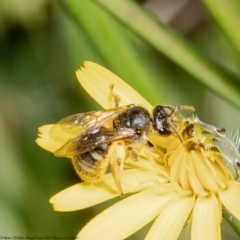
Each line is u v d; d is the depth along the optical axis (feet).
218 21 0.51
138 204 0.50
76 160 0.50
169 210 0.50
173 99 0.59
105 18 0.53
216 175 0.50
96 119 0.50
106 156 0.50
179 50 0.51
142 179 0.51
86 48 0.58
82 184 0.50
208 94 0.59
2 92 0.60
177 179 0.50
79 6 0.53
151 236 0.49
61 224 0.57
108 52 0.53
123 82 0.51
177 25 0.61
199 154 0.50
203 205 0.50
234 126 0.58
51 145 0.50
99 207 0.57
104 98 0.51
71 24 0.58
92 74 0.51
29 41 0.60
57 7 0.58
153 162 0.51
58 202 0.50
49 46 0.60
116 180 0.50
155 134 0.50
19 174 0.57
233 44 0.51
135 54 0.53
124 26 0.52
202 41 0.60
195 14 0.60
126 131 0.50
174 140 0.51
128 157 0.51
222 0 0.51
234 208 0.49
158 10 0.60
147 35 0.51
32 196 0.57
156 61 0.59
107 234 0.49
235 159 0.50
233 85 0.51
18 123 0.60
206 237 0.48
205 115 0.59
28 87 0.60
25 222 0.57
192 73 0.51
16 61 0.61
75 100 0.59
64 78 0.60
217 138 0.50
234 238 0.55
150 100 0.52
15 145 0.58
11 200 0.57
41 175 0.58
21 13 0.59
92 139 0.50
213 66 0.51
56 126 0.50
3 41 0.60
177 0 0.60
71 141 0.50
